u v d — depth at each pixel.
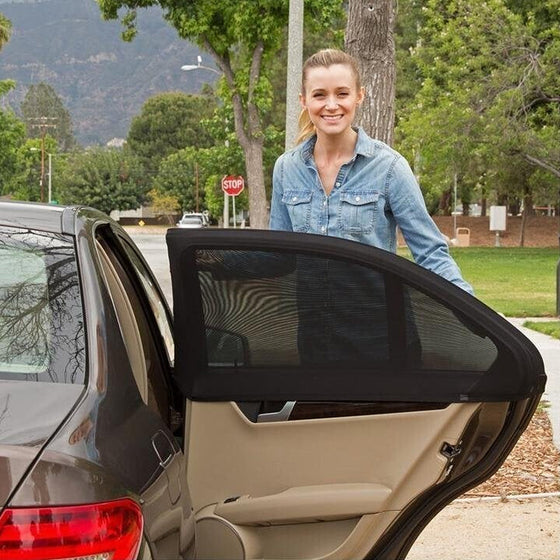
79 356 3.43
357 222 5.24
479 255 55.25
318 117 5.21
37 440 2.96
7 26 60.44
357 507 4.37
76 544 2.82
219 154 50.09
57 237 3.87
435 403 4.33
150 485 3.25
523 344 4.19
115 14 37.34
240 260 4.32
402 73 76.62
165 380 4.87
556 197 69.06
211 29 38.34
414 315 4.27
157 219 153.75
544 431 10.30
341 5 36.34
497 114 47.00
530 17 48.78
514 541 7.01
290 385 4.35
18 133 93.94
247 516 4.43
